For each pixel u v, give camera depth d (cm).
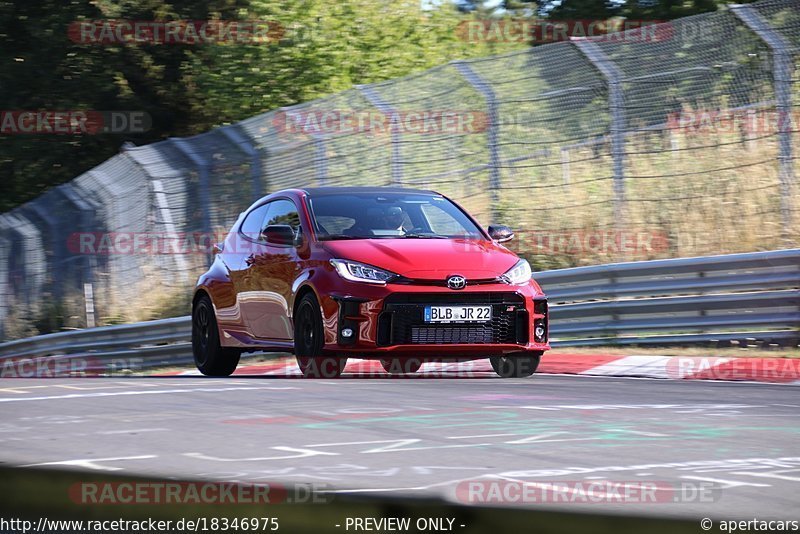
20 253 7125
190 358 5234
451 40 9006
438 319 3050
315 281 3156
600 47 4741
